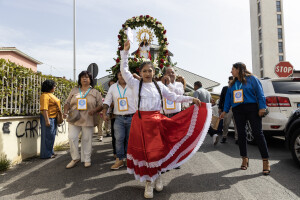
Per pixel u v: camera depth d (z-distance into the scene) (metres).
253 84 4.17
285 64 9.77
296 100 5.65
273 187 3.33
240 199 2.97
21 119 5.20
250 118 4.16
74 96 4.73
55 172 4.30
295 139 4.35
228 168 4.29
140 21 6.41
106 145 7.18
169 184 3.53
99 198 3.09
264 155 3.95
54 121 5.60
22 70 5.27
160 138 3.05
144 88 3.15
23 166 4.75
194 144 3.30
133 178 3.88
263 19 60.59
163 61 6.01
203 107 3.42
